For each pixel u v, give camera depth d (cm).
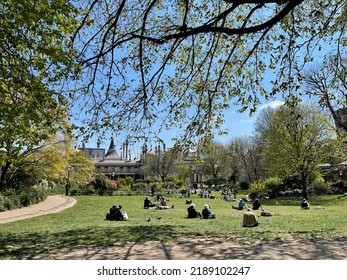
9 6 841
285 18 1163
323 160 4591
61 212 2694
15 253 851
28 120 943
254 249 842
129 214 2503
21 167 3572
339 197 4159
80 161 6012
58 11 869
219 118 1339
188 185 8156
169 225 1571
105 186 5819
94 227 1495
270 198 4600
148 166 8981
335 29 1199
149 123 1259
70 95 1120
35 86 914
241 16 1313
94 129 1202
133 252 827
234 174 9281
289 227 1445
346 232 1188
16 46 923
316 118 4053
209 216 2098
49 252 852
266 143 5309
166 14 1338
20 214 2511
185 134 1299
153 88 1268
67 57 890
